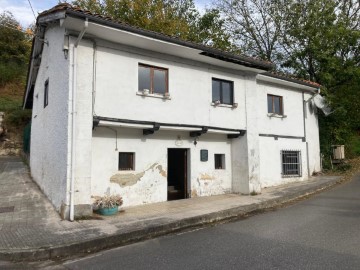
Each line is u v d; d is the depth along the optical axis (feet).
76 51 28.35
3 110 74.90
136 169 33.30
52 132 33.04
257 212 32.07
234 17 83.76
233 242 21.74
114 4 72.49
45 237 22.24
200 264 17.70
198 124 36.27
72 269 18.08
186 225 27.20
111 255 20.25
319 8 65.36
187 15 83.56
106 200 29.12
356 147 69.82
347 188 42.29
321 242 20.77
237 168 41.27
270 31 80.18
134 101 31.45
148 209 31.35
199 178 38.73
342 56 63.77
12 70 93.30
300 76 66.18
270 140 46.21
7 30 98.22
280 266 16.84
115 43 30.83
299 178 49.21
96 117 28.78
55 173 30.78
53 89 33.17
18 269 18.33
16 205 31.27
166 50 33.30
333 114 58.39
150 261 18.63
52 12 27.17
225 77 39.63
